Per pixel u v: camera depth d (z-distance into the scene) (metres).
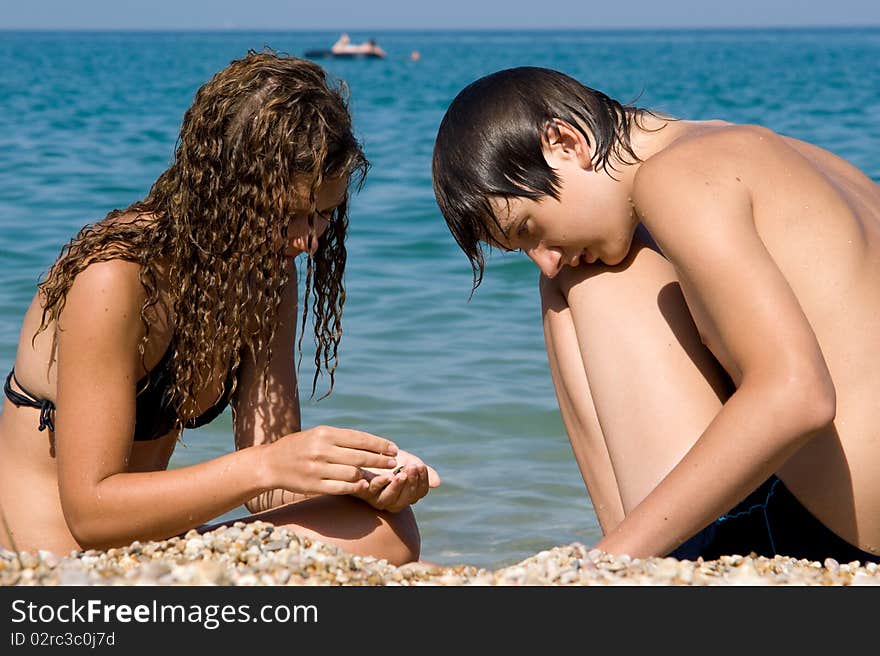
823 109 18.52
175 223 2.45
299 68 2.48
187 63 47.91
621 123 2.51
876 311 2.28
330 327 5.41
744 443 2.08
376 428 4.15
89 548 2.42
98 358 2.34
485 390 4.60
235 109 2.41
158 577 1.96
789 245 2.26
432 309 5.83
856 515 2.31
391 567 2.18
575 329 2.72
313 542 2.29
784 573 2.11
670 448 2.45
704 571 2.09
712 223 2.16
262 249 2.47
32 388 2.55
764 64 43.53
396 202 9.07
